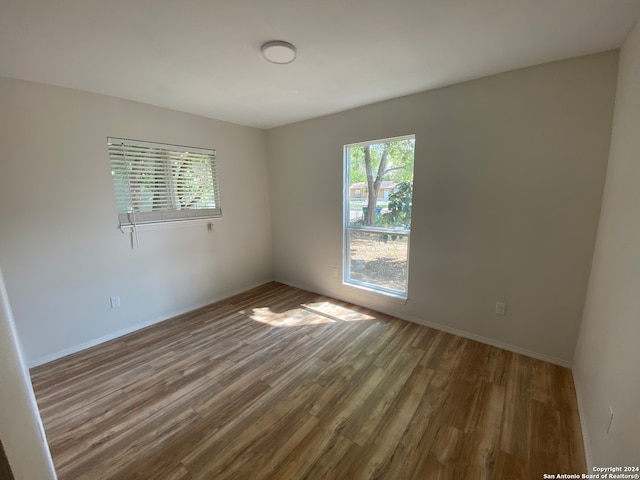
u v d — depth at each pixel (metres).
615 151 1.68
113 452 1.51
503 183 2.25
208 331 2.84
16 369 0.66
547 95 1.99
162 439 1.59
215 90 2.43
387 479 1.35
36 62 1.85
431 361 2.28
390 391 1.95
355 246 3.39
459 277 2.59
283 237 4.11
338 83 2.30
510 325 2.38
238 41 1.63
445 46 1.73
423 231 2.73
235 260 3.81
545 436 1.57
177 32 1.53
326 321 3.02
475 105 2.28
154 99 2.66
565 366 2.17
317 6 1.32
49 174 2.29
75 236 2.46
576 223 1.99
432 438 1.57
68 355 2.46
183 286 3.28
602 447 1.27
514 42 1.69
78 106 2.39
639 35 1.40
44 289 2.33
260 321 3.04
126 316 2.83
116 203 2.68
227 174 3.59
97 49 1.70
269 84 2.30
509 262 2.31
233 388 2.01
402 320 3.02
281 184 3.95
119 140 2.63
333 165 3.33
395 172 2.92
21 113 2.13
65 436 1.62
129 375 2.17
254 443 1.56
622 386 1.16
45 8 1.29
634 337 1.11
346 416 1.74
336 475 1.37
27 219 2.22
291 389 1.99
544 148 2.05
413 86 2.39
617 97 1.73
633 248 1.24
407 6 1.33
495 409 1.76
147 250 2.94
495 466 1.41
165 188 3.02
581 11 1.38
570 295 2.08
